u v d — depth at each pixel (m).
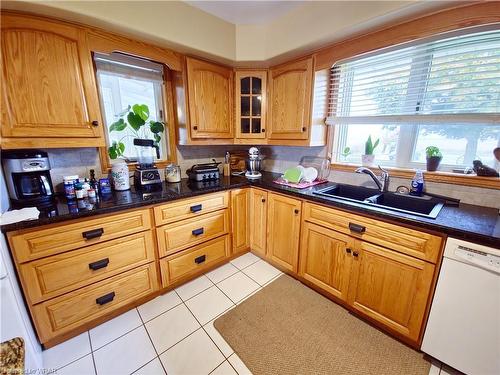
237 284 1.94
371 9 1.34
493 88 1.33
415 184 1.59
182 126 2.06
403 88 1.64
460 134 1.52
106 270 1.45
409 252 1.23
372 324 1.54
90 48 1.41
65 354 1.31
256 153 2.40
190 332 1.47
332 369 1.24
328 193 1.91
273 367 1.25
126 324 1.52
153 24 1.51
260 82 2.21
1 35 1.15
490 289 0.99
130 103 1.91
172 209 1.69
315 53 1.81
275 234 2.07
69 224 1.27
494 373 1.04
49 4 1.14
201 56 1.92
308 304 1.72
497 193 1.34
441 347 1.18
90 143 1.49
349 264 1.53
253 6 1.70
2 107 1.19
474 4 1.16
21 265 1.16
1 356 0.81
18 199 1.35
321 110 2.00
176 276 1.81
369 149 1.85
